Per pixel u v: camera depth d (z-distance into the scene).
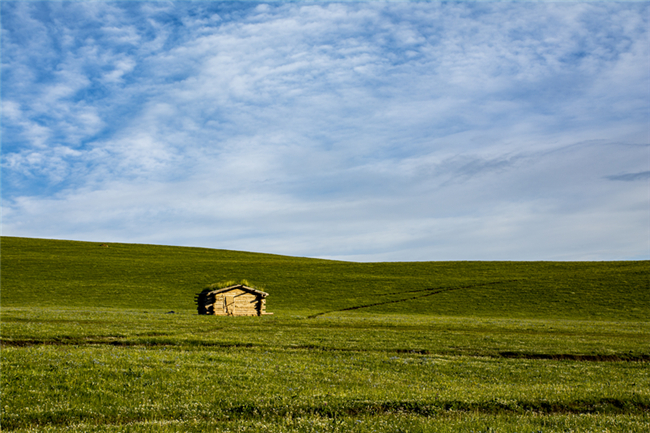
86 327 33.38
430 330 40.59
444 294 81.44
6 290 75.75
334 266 112.00
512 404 16.41
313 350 28.09
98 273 92.62
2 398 15.14
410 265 114.12
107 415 14.28
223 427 13.17
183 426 13.12
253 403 15.57
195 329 36.09
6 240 131.75
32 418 13.71
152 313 52.69
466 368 23.67
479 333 39.22
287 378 19.48
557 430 13.40
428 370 22.86
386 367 23.33
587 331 42.38
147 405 15.12
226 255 134.25
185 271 98.75
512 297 77.75
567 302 73.31
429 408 15.65
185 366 20.77
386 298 79.25
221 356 23.86
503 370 23.38
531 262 116.06
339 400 16.05
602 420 14.62
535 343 32.78
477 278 95.31
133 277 90.75
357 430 13.03
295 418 14.22
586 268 103.75
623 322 55.69
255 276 96.62
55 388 16.47
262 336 33.06
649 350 30.72
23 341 26.95
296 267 109.06
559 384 20.38
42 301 69.00
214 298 55.28
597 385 20.28
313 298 79.38
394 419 14.30
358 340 32.19
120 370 19.22
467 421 14.04
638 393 18.34
